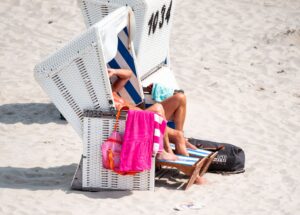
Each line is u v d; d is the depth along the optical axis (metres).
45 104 40.88
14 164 31.16
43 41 51.75
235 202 27.70
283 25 54.72
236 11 57.19
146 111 27.45
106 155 26.98
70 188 28.20
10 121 37.84
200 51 50.41
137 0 32.75
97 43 26.62
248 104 42.12
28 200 26.73
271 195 28.77
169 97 30.77
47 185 28.86
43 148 33.69
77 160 32.12
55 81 27.59
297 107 42.06
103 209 26.02
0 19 55.12
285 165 32.75
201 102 42.03
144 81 35.12
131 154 26.97
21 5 57.41
